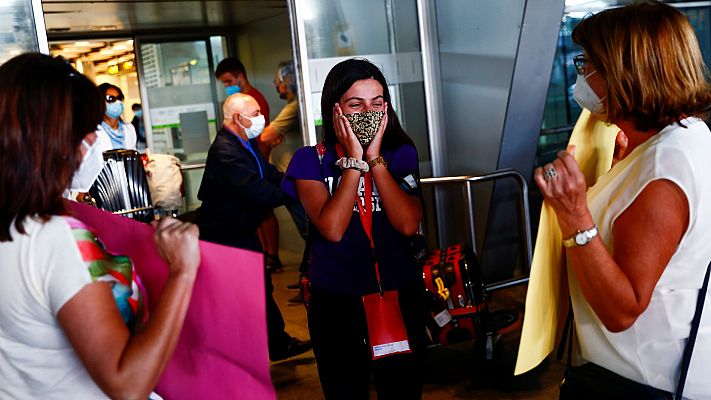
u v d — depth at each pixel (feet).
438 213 18.04
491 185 16.74
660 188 4.42
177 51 29.81
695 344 4.64
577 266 4.52
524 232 14.99
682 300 4.61
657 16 4.57
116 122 17.49
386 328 7.13
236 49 30.37
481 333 11.05
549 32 15.48
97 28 27.48
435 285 10.90
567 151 4.56
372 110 7.16
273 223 21.89
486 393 11.43
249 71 29.53
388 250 7.28
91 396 4.34
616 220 4.56
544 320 4.92
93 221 4.97
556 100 17.63
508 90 15.94
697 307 4.61
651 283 4.41
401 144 7.54
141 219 14.37
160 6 23.48
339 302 7.29
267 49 27.50
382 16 16.76
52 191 4.08
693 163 4.45
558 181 4.35
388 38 16.90
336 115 7.14
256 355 4.47
